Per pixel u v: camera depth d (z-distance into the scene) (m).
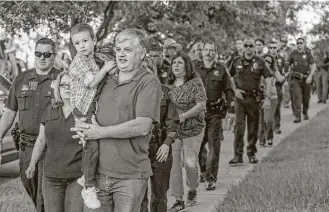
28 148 6.47
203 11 15.27
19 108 6.48
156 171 6.87
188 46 15.59
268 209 7.18
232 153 13.26
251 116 11.83
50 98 6.43
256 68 11.66
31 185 6.50
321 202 7.37
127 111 5.04
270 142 14.05
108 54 5.52
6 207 7.96
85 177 5.09
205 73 9.56
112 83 5.11
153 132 6.89
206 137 9.80
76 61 5.25
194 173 8.28
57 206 5.67
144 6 12.94
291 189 7.85
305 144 12.67
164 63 9.39
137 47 5.05
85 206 5.10
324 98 24.20
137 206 5.12
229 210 7.47
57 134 5.57
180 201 8.05
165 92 6.91
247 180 9.13
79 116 5.12
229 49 17.11
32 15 10.69
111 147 5.02
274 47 15.90
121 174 5.02
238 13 16.53
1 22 10.83
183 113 8.03
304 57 17.88
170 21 14.91
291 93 18.16
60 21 10.98
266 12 18.50
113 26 13.87
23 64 15.99
